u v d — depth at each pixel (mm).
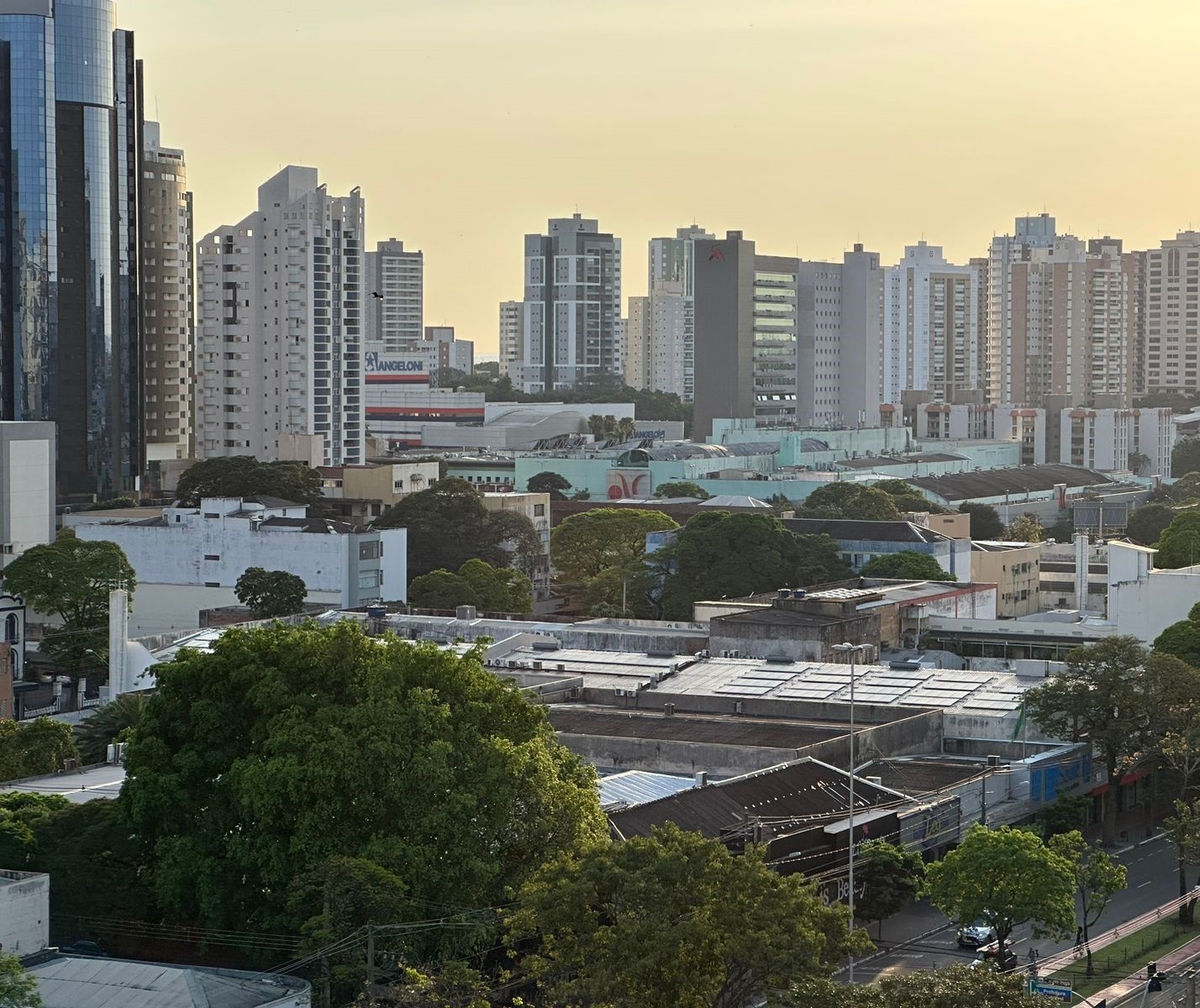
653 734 188500
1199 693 190500
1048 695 191500
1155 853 187375
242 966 129500
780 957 106188
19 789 166250
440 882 127188
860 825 160375
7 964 108750
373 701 132625
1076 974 148375
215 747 136625
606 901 113438
